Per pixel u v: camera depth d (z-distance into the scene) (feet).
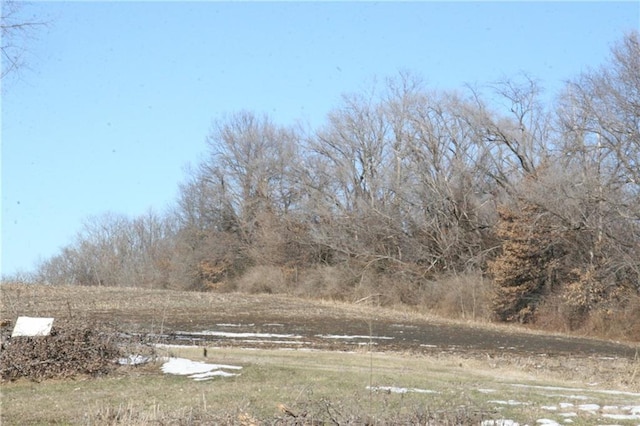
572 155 144.05
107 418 38.11
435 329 121.70
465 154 178.09
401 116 189.98
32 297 145.89
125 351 59.62
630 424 39.83
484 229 172.76
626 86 132.87
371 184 195.72
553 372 68.95
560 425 39.29
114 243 263.29
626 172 134.10
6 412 41.52
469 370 66.59
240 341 86.63
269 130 229.04
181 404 43.29
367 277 179.73
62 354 54.65
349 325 119.03
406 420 35.96
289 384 51.60
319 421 35.81
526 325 142.51
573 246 143.13
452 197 174.81
